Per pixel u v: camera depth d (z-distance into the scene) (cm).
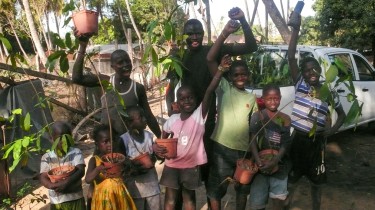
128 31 1389
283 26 546
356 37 1295
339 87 615
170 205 330
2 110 520
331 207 436
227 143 326
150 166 309
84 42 271
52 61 260
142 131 322
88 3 1493
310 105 348
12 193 486
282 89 550
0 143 481
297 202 450
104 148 304
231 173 333
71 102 782
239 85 325
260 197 338
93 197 295
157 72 266
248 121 327
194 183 320
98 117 793
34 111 555
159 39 304
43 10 1686
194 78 334
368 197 461
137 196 317
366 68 703
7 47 270
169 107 356
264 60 558
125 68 318
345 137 732
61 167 305
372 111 703
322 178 363
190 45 327
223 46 323
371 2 1239
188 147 313
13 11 1838
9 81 536
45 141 557
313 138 350
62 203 307
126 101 326
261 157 322
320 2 1452
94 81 319
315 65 341
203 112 314
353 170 561
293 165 367
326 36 1407
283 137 329
